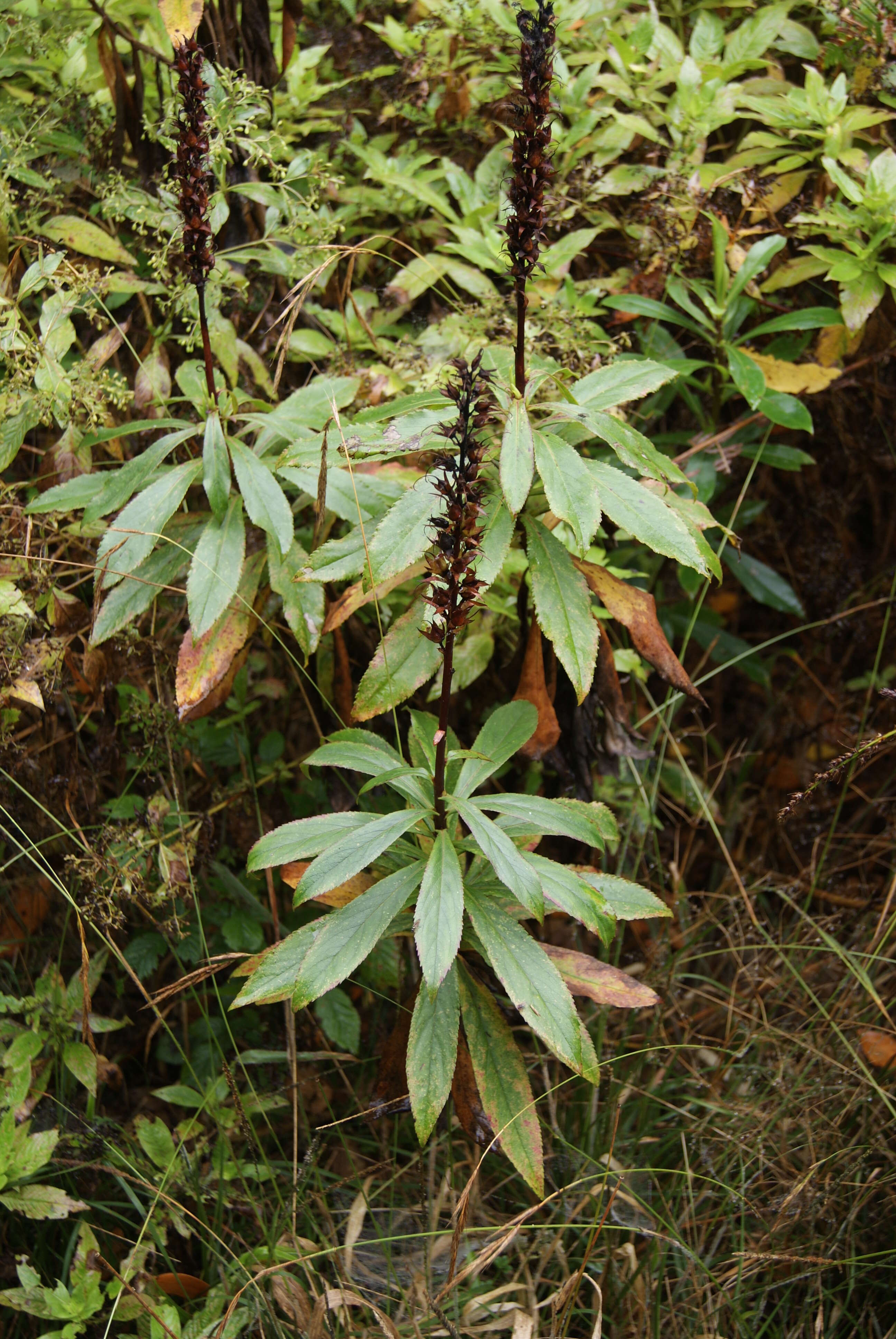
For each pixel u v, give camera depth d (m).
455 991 1.48
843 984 2.10
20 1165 1.64
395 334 2.23
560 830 1.44
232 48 2.04
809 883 2.50
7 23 2.08
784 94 2.34
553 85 2.23
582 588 1.55
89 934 2.12
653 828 2.29
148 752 1.98
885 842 2.47
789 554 2.70
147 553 1.62
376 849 1.40
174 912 1.99
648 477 1.68
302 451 1.62
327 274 2.09
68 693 1.98
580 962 1.59
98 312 2.08
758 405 2.02
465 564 1.32
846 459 2.56
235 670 1.80
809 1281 1.80
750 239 2.31
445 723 1.44
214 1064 1.90
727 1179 1.93
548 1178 1.91
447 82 2.37
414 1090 1.43
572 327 1.97
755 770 2.74
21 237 1.85
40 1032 1.84
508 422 1.43
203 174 1.53
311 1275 1.73
